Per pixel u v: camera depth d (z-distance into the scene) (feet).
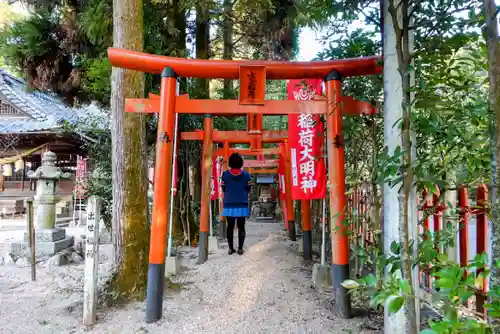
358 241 13.51
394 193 8.52
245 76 11.46
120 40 13.42
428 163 7.24
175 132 17.69
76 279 16.07
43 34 33.06
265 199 48.19
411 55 6.44
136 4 13.57
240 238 20.16
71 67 36.70
